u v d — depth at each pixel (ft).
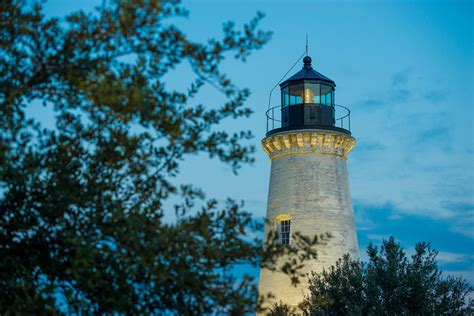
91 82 47.01
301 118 179.83
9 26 50.34
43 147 51.55
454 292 128.06
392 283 129.70
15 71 49.55
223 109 55.21
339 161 182.09
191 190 52.29
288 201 177.68
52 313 47.06
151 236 48.29
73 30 49.19
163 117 51.03
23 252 50.62
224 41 50.11
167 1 48.39
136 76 49.75
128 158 53.26
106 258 49.32
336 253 172.14
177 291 51.19
